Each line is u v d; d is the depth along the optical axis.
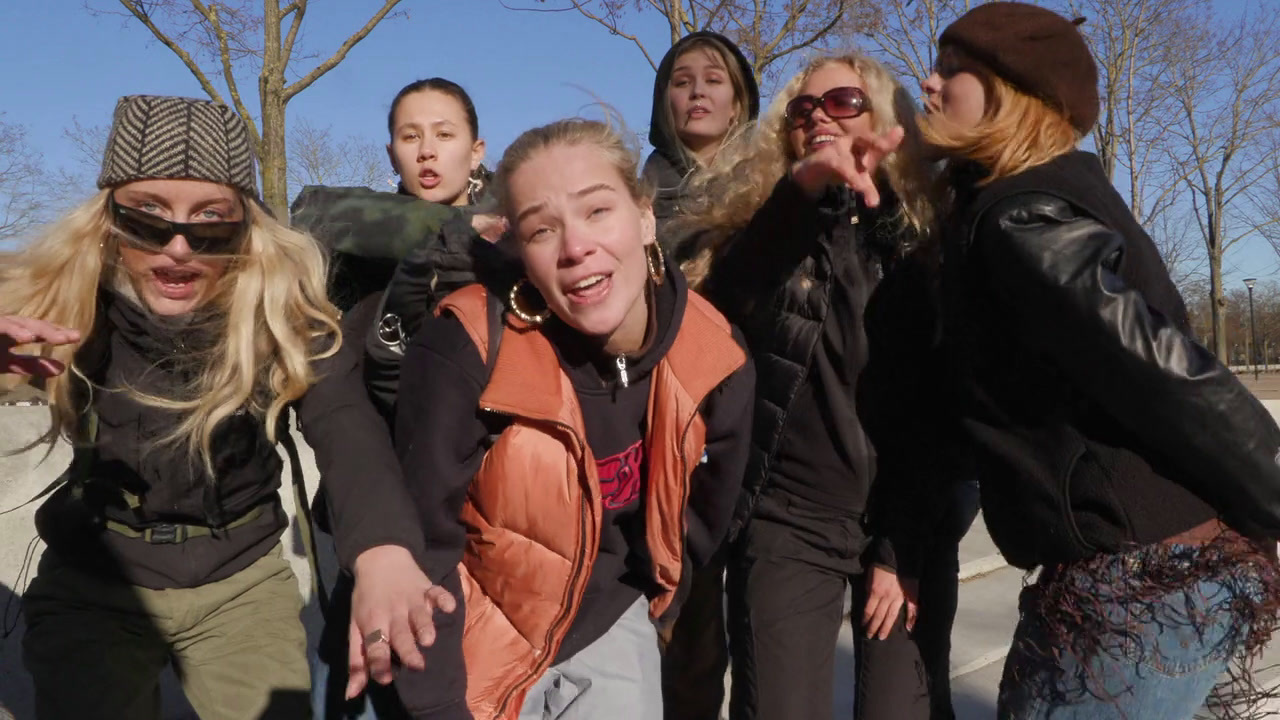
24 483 2.94
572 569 1.82
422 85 2.81
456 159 2.80
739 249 2.36
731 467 1.97
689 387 1.85
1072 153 1.88
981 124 1.91
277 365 1.92
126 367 2.00
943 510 2.39
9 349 1.70
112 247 1.96
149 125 1.90
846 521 2.38
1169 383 1.61
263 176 7.69
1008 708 1.88
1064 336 1.69
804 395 2.36
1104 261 1.68
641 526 1.96
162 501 2.04
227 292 1.96
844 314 2.29
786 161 2.40
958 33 1.95
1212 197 23.98
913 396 2.28
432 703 1.71
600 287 1.74
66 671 2.04
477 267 1.92
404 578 1.59
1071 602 1.76
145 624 2.09
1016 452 1.83
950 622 2.48
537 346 1.82
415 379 1.79
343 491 1.72
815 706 2.34
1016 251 1.73
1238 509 1.69
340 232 2.27
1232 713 1.90
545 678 1.90
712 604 2.73
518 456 1.78
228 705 2.13
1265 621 1.72
